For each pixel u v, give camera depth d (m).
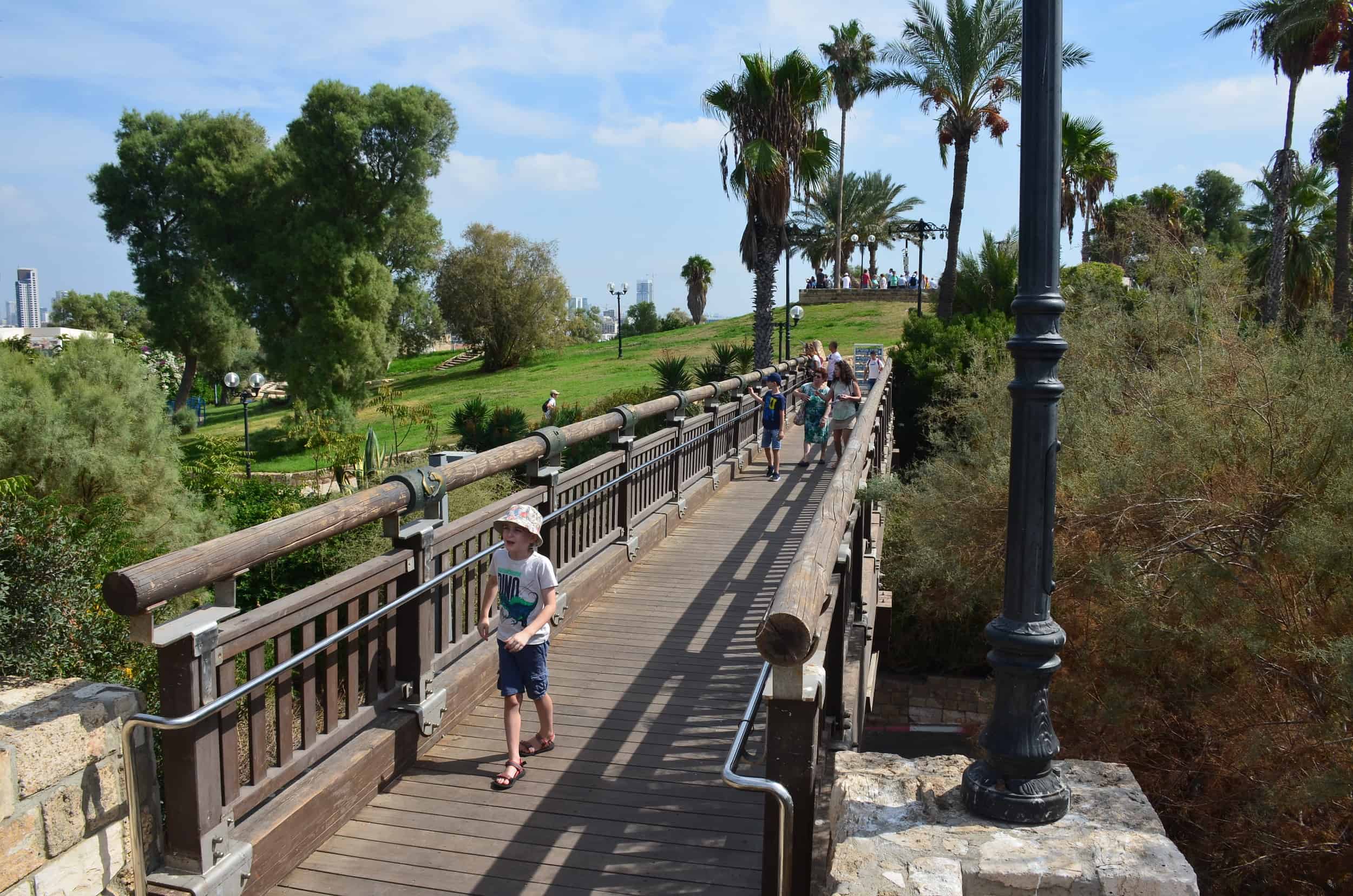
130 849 3.26
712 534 10.42
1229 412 9.23
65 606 5.30
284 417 45.31
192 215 49.19
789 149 24.89
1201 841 8.73
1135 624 8.68
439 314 58.62
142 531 14.71
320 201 45.06
